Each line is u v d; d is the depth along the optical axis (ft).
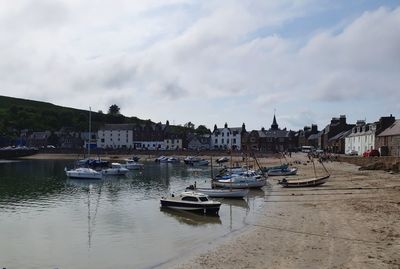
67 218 121.60
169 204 135.64
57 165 382.83
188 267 69.15
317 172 251.80
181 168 360.89
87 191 191.42
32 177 258.57
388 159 240.94
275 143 600.39
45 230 104.99
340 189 166.61
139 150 546.67
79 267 74.18
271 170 249.55
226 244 83.46
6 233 101.65
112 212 131.95
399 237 81.35
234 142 614.34
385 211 110.22
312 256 70.59
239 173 220.64
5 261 78.43
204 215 124.36
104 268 73.26
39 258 80.18
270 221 105.60
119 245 88.79
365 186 171.32
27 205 147.13
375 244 76.64
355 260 66.85
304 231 91.04
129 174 294.87
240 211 129.70
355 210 113.80
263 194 167.43
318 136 584.81
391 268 62.39
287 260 69.00
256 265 67.51
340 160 327.26
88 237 96.78
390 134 289.94
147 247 86.28
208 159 452.76
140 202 154.81
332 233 87.30
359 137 378.12
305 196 153.48
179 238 93.91
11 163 413.39
